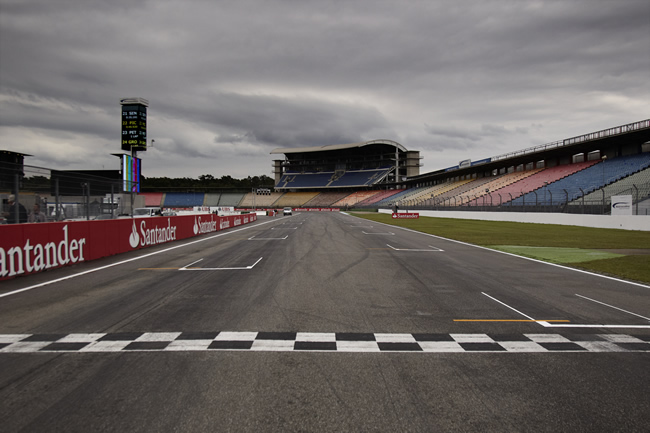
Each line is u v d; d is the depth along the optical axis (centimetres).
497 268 1024
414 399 325
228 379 361
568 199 3381
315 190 11125
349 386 348
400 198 8044
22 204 988
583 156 4297
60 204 1128
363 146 10106
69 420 292
